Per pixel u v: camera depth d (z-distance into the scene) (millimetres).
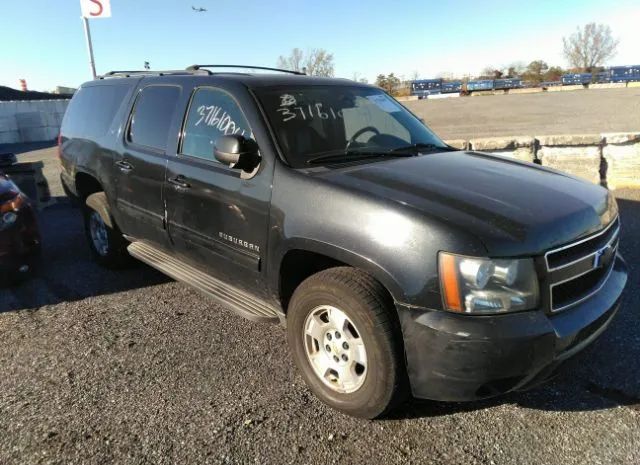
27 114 19188
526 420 2826
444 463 2537
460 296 2410
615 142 7551
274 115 3420
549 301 2508
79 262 5711
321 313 2977
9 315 4344
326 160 3275
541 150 7730
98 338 3889
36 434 2805
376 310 2604
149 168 4211
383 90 4555
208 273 3953
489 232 2451
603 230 2879
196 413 2961
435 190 2793
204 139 3766
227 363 3494
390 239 2564
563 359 2527
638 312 3969
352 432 2773
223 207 3484
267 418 2904
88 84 5668
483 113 23859
